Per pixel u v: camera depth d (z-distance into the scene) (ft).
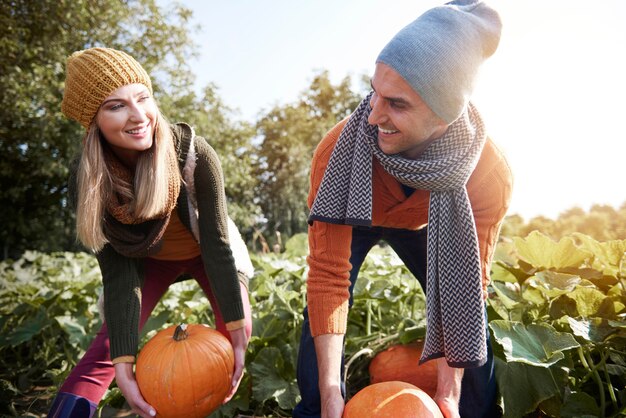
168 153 5.98
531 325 6.27
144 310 6.93
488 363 5.96
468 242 5.49
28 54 47.70
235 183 67.21
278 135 93.09
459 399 5.98
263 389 7.47
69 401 5.83
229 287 6.47
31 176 52.65
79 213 5.78
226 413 7.32
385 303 9.36
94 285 12.48
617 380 6.89
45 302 11.23
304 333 6.24
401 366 7.07
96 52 5.64
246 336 6.75
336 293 5.81
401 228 6.48
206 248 6.44
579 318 6.89
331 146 5.96
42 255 23.68
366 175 5.54
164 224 6.19
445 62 4.62
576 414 5.98
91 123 5.80
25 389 9.63
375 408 5.18
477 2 5.02
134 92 5.62
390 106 4.87
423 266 6.78
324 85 104.58
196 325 6.71
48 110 47.62
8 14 49.57
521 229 25.76
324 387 5.56
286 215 80.89
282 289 9.30
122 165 6.05
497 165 5.65
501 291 7.63
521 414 6.04
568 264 7.84
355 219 5.51
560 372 6.25
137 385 6.06
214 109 65.10
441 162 5.14
